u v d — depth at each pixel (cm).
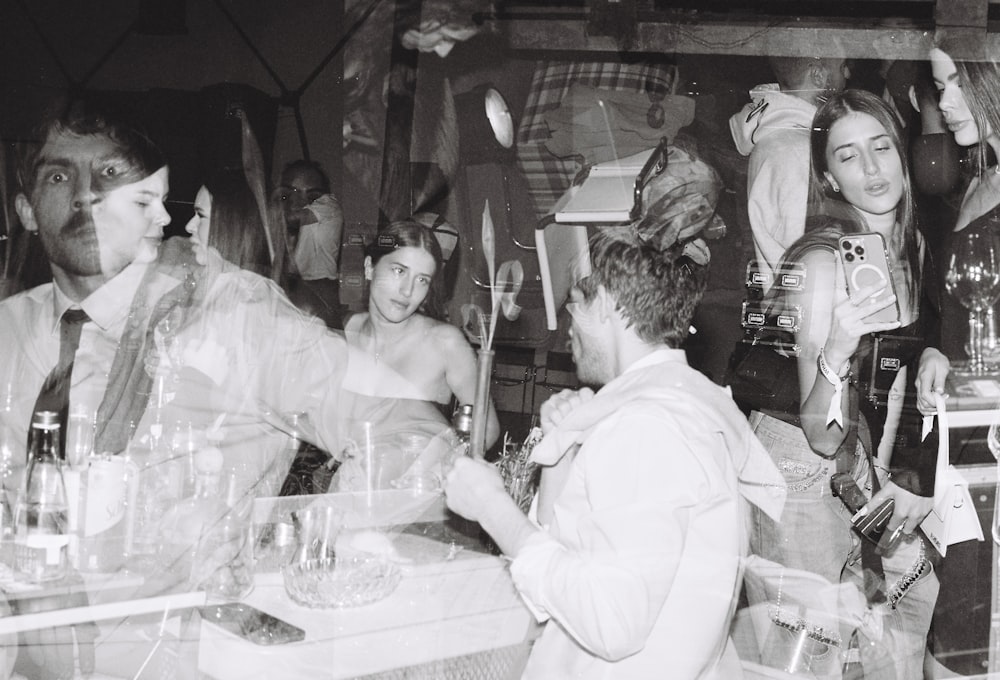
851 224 204
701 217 205
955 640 194
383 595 125
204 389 194
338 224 227
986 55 212
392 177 230
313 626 117
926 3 215
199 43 229
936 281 206
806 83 220
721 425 125
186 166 218
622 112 226
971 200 209
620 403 125
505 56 236
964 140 211
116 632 118
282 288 216
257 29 231
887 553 191
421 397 202
